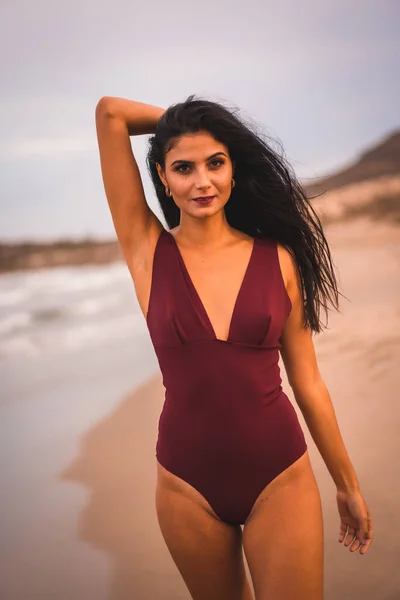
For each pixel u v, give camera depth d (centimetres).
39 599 279
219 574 193
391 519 295
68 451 394
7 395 488
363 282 653
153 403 452
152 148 195
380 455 344
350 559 278
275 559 182
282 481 187
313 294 195
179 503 190
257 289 185
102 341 619
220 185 180
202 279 186
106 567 297
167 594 278
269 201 192
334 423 199
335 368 456
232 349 182
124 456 384
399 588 260
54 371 541
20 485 364
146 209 194
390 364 455
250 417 185
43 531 324
